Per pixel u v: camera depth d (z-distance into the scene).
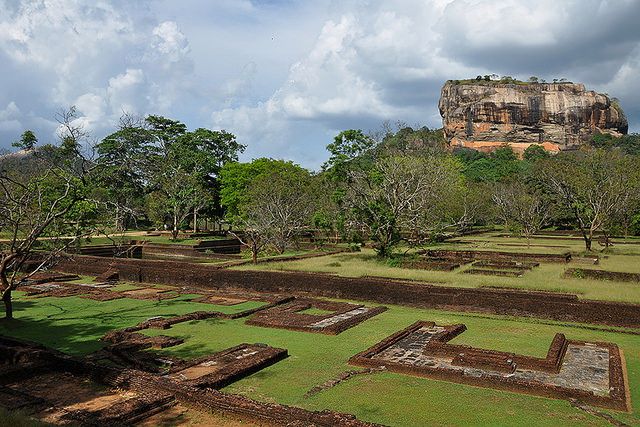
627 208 37.69
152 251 38.59
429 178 32.47
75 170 16.66
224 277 22.25
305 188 37.75
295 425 7.57
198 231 51.41
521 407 9.04
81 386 10.16
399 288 18.12
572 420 8.49
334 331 14.07
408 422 8.45
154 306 18.22
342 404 9.24
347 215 27.84
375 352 12.04
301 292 20.33
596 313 14.98
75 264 26.88
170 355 12.13
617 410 8.88
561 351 11.67
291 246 34.69
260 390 9.95
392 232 26.66
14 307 18.00
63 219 19.16
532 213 43.56
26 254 15.94
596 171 33.66
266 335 14.02
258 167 47.94
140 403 8.81
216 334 14.16
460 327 14.19
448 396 9.59
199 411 8.88
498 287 18.22
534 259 27.53
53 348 12.69
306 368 11.25
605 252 30.20
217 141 56.44
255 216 34.94
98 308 17.88
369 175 27.97
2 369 10.55
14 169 21.42
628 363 11.39
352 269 22.77
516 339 13.38
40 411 8.86
